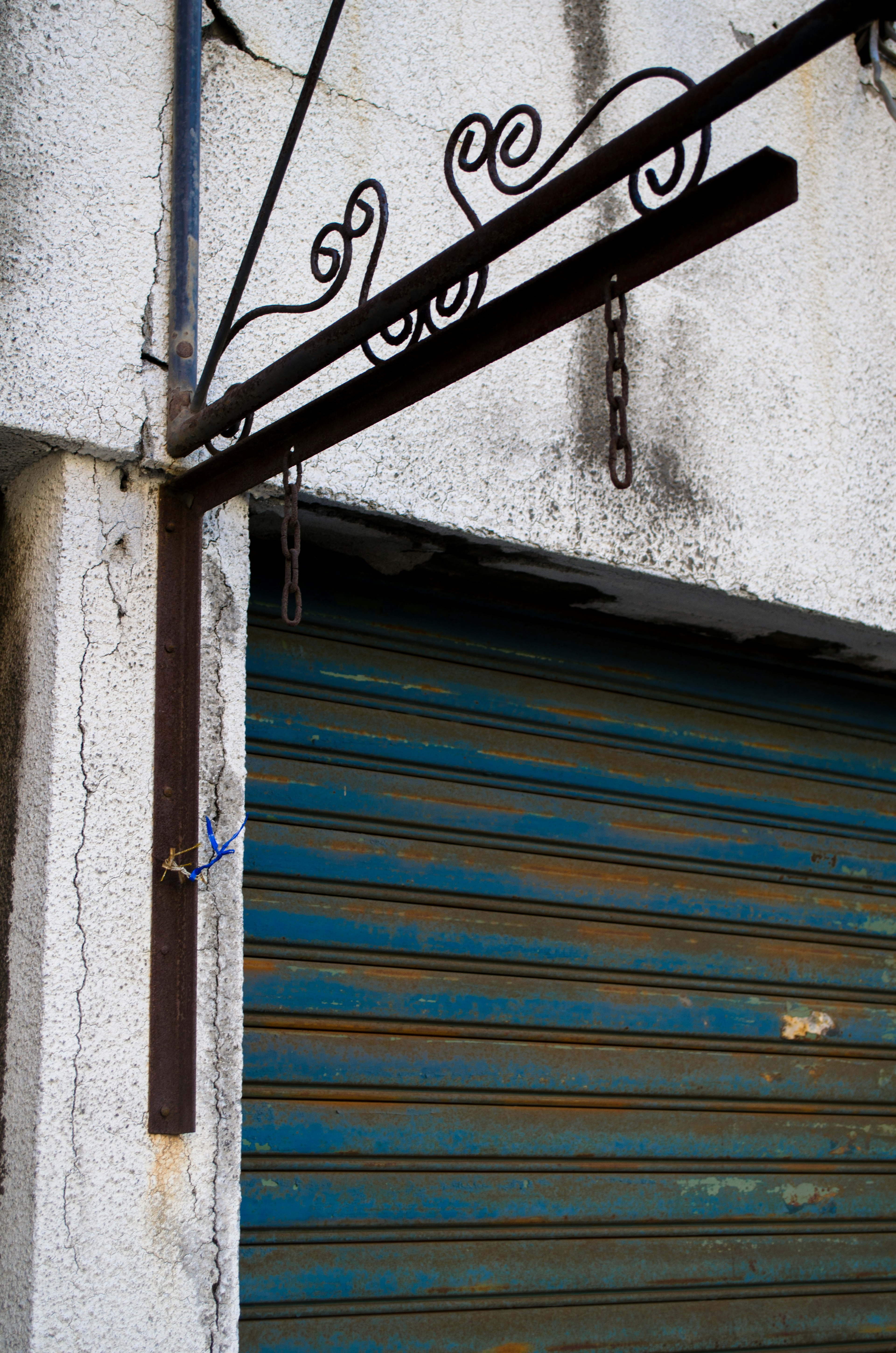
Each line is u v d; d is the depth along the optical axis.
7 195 2.07
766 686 3.39
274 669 2.58
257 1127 2.37
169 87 2.32
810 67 3.46
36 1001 1.87
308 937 2.52
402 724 2.75
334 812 2.60
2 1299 1.81
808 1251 3.05
